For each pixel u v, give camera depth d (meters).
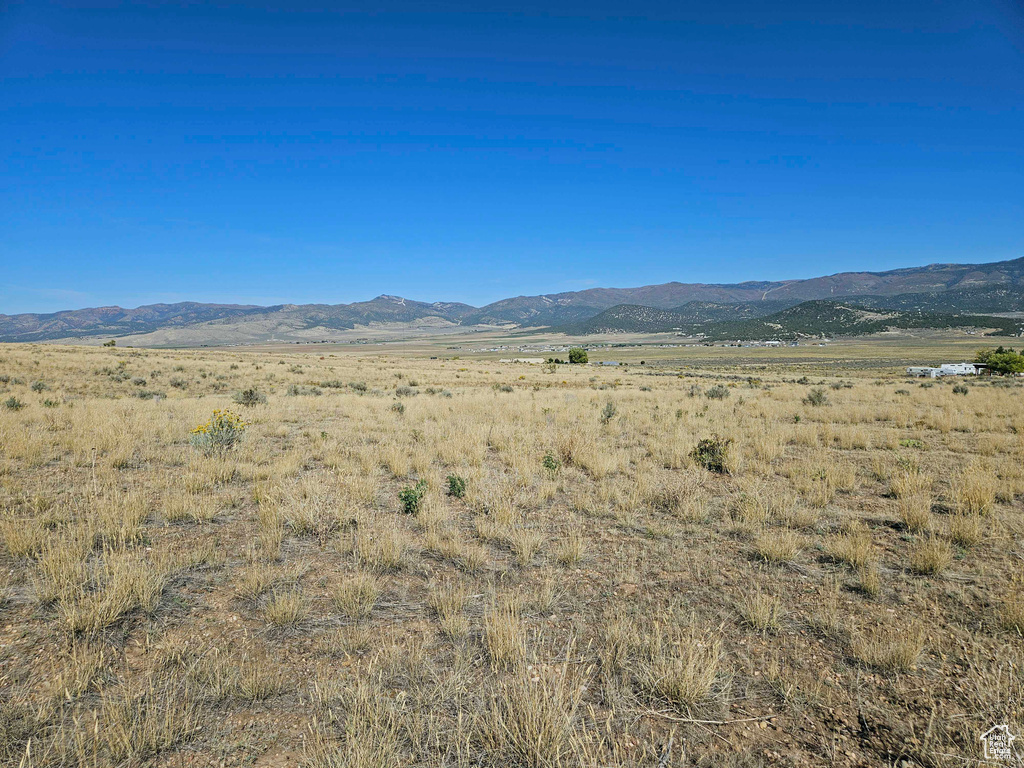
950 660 3.85
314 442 12.52
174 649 3.91
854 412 18.28
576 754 2.92
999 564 5.54
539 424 16.03
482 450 11.66
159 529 6.64
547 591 4.78
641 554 6.02
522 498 8.02
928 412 18.78
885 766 2.92
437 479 9.15
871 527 6.91
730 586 5.18
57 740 3.04
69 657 3.78
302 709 3.41
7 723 3.14
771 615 4.50
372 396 26.44
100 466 9.73
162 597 4.83
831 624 4.33
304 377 41.31
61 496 7.68
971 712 3.25
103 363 41.22
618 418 16.62
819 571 5.52
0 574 5.10
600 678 3.73
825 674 3.75
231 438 11.31
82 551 5.52
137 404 18.86
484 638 4.13
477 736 3.15
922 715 3.29
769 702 3.49
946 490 8.34
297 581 5.23
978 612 4.52
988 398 22.28
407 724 3.20
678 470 10.34
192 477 8.44
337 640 4.20
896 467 9.95
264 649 4.06
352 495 7.95
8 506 7.11
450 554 5.97
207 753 3.03
